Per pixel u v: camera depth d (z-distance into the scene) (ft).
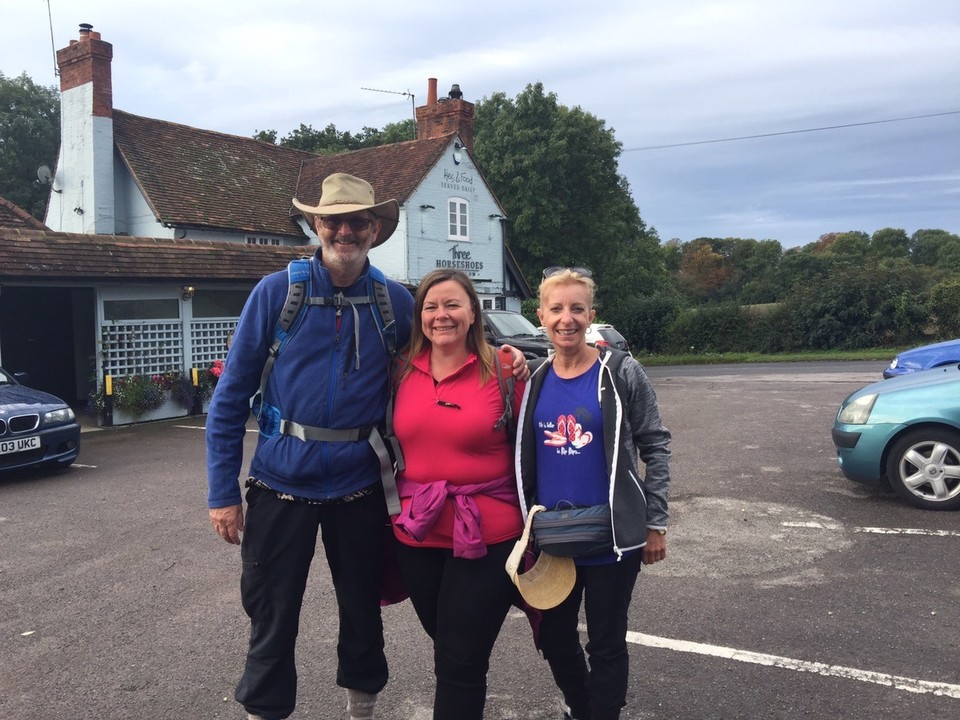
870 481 20.72
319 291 8.73
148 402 42.55
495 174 104.94
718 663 11.63
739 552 16.79
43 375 50.49
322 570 16.65
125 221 65.51
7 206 49.98
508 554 8.41
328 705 10.81
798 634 12.53
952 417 19.30
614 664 8.45
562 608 8.91
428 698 10.99
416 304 8.70
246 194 71.15
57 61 63.62
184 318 45.80
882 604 13.61
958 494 19.33
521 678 11.50
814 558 16.22
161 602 14.88
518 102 104.99
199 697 11.09
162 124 70.95
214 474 8.75
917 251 264.52
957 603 13.53
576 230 110.11
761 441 30.55
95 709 10.80
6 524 21.12
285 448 8.63
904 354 32.24
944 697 10.45
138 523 20.90
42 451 27.14
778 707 10.33
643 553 8.75
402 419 8.57
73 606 14.76
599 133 107.45
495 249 84.33
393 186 73.72
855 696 10.55
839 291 93.81
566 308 8.45
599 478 8.43
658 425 8.79
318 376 8.61
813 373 64.49
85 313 51.16
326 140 146.61
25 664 12.26
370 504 8.92
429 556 8.61
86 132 62.34
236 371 8.75
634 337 109.40
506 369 8.77
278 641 8.82
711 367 81.25
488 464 8.48
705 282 247.29
